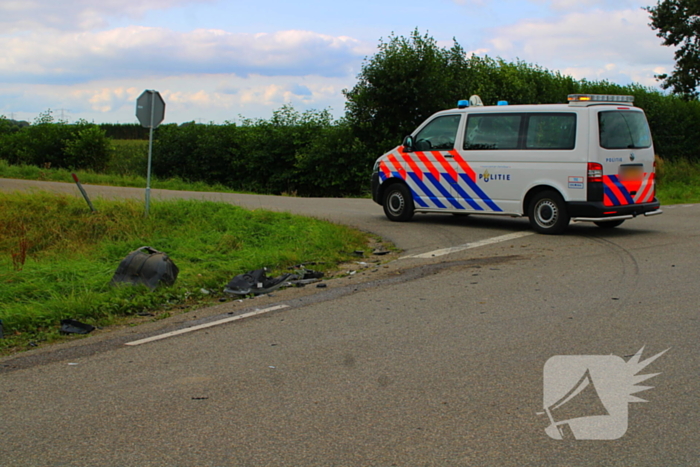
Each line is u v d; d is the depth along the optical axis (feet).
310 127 111.86
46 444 11.75
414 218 44.52
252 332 18.94
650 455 10.85
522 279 24.99
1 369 16.38
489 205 38.01
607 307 20.45
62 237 36.45
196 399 13.73
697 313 19.48
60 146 125.39
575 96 35.12
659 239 34.01
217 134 121.08
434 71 94.22
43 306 21.97
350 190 102.17
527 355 16.03
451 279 25.41
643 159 36.22
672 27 116.88
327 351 16.80
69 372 15.87
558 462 10.66
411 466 10.59
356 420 12.43
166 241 34.09
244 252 31.73
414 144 41.27
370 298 22.75
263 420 12.54
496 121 37.58
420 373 14.94
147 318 21.63
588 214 34.55
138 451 11.36
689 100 115.75
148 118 39.65
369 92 95.45
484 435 11.69
